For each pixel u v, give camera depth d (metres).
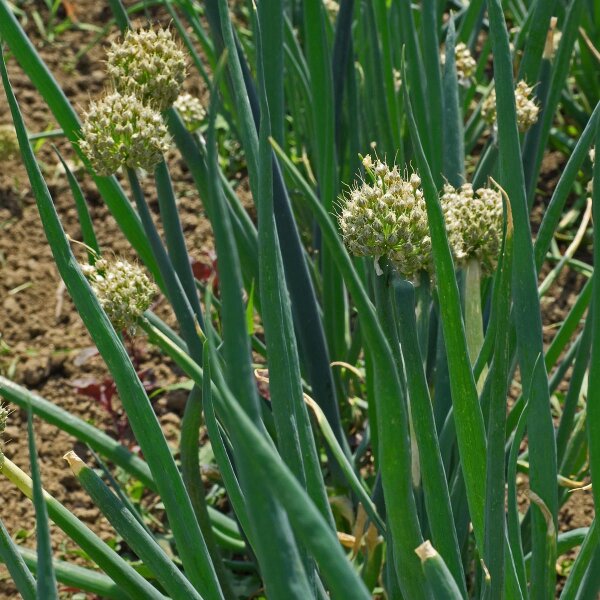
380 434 1.31
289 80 2.57
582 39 2.87
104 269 1.54
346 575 1.14
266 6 1.72
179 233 1.65
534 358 1.45
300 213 2.66
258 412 1.19
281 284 1.38
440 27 2.35
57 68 3.53
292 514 1.14
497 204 1.51
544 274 2.77
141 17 3.68
